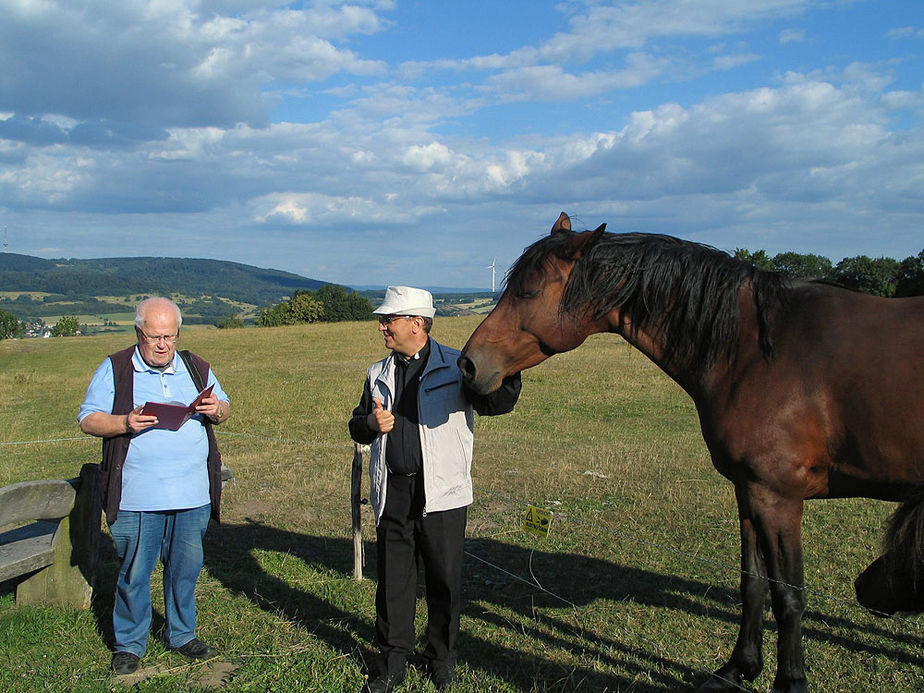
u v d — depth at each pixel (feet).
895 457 8.46
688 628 13.03
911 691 10.80
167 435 11.40
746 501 9.51
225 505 21.74
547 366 58.59
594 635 12.78
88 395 11.21
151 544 11.43
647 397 43.57
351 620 13.43
